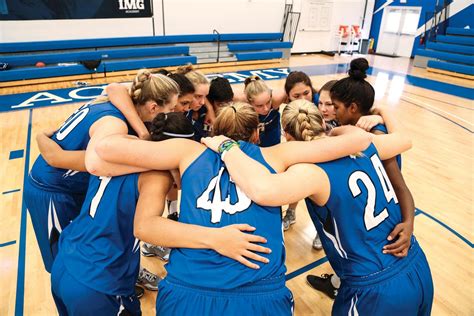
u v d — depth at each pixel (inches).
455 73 335.3
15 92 241.9
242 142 47.4
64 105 215.0
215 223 40.8
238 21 388.8
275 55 382.9
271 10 409.7
